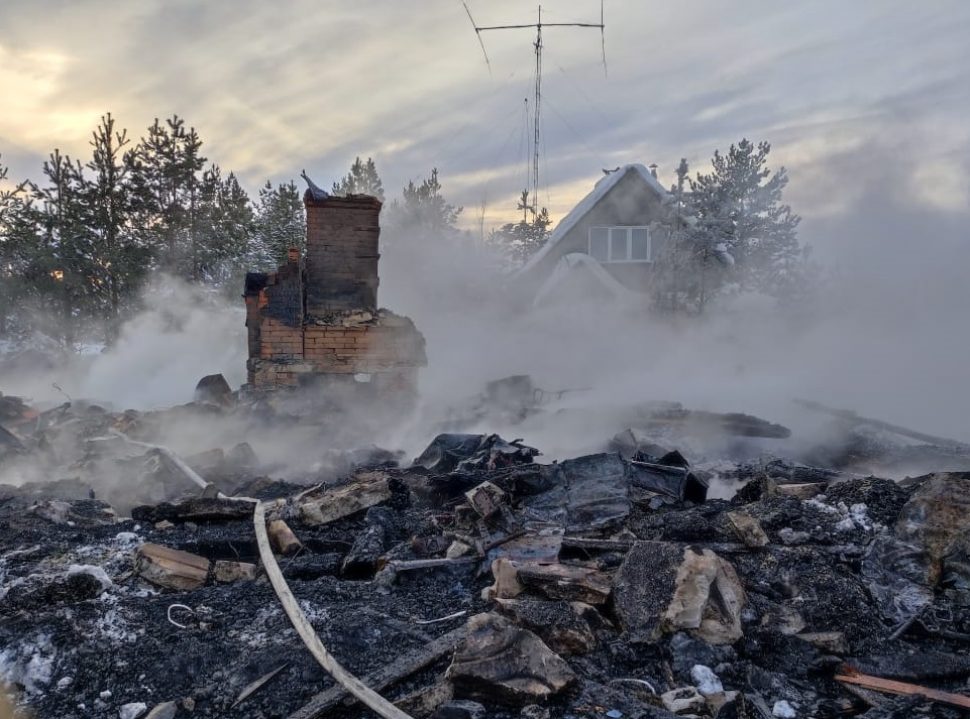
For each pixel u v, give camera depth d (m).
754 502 4.49
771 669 2.87
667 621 2.98
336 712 2.47
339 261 8.32
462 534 4.12
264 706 2.50
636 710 2.44
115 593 3.35
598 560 3.70
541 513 4.33
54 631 2.93
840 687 2.76
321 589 3.48
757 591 3.37
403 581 3.62
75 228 16.81
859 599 3.26
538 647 2.66
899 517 3.73
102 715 2.46
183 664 2.73
